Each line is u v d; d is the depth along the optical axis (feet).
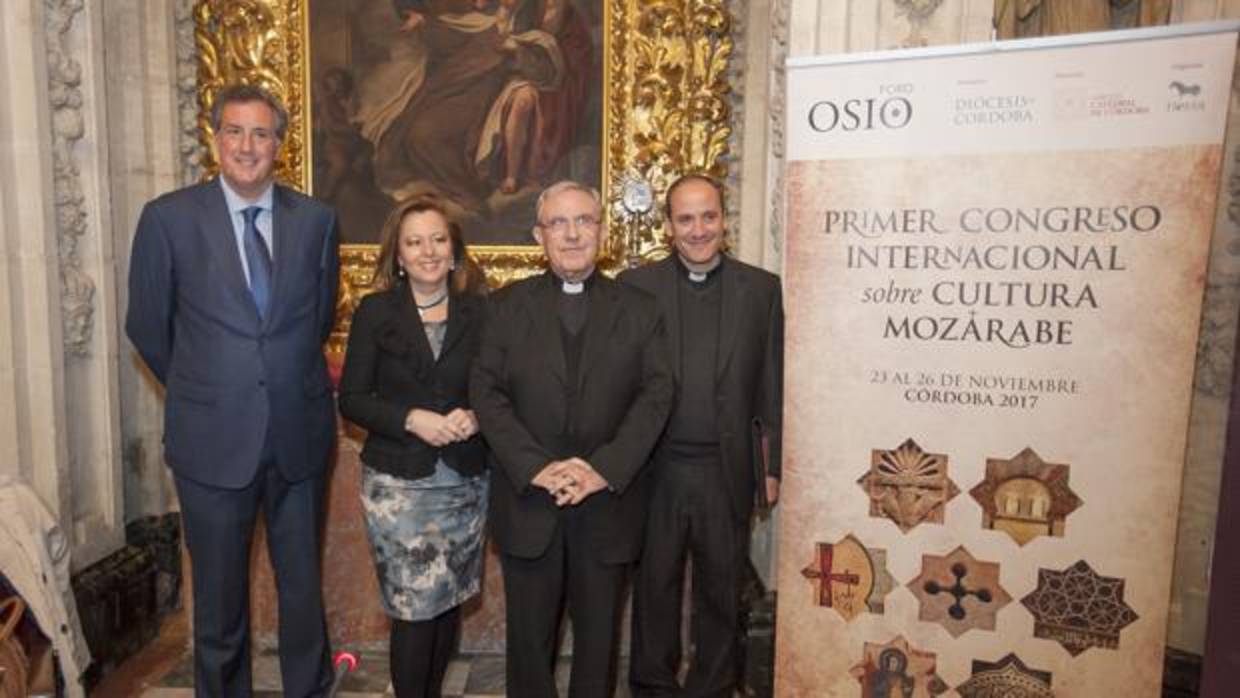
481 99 11.76
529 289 7.82
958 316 6.47
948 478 6.67
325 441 8.43
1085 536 6.39
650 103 11.62
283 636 8.61
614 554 7.55
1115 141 5.92
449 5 11.66
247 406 7.77
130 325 7.98
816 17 8.16
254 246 7.90
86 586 9.77
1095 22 8.09
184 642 10.96
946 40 8.02
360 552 10.37
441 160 11.87
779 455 8.23
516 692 7.73
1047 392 6.33
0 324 9.04
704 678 8.29
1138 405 6.13
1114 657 6.46
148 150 11.68
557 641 8.00
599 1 11.53
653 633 8.36
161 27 11.71
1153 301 5.99
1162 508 6.18
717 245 8.08
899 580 6.92
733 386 8.00
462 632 10.64
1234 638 5.60
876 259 6.61
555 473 7.23
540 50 11.65
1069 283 6.16
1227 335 7.54
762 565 10.07
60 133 9.65
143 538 11.51
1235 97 7.33
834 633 7.16
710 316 8.20
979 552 6.68
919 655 6.96
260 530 10.33
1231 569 5.57
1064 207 6.09
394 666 8.00
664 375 7.65
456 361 7.96
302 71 11.78
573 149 11.75
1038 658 6.66
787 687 7.38
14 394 9.14
